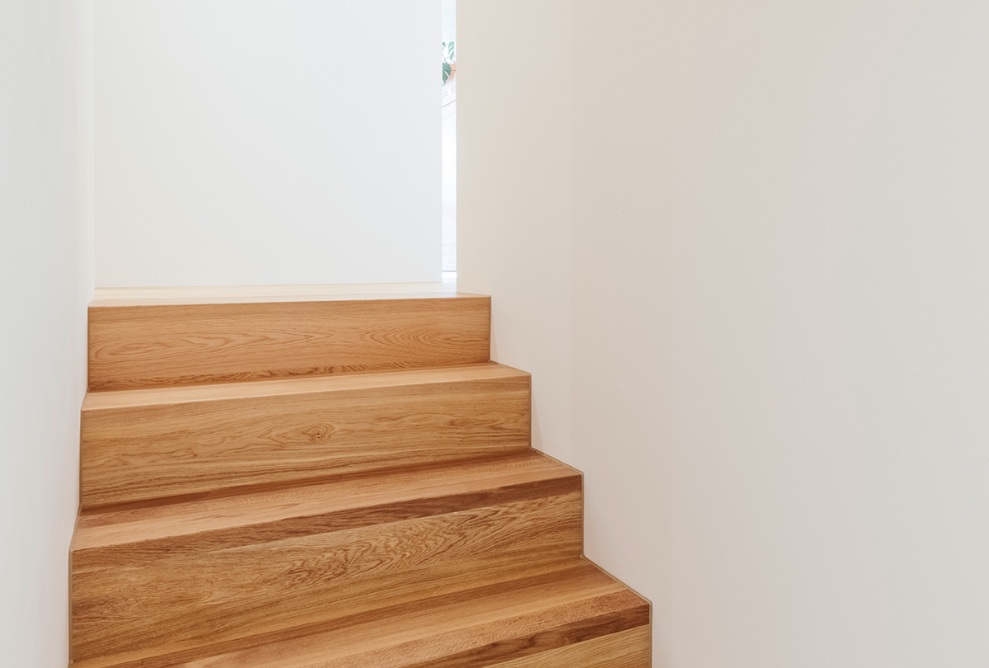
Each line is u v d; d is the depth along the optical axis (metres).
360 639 1.26
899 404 0.90
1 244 0.53
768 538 1.12
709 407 1.24
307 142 3.55
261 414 1.53
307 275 3.58
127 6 3.22
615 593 1.44
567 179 1.67
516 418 1.83
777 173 1.08
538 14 1.79
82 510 1.38
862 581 0.97
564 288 1.69
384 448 1.66
